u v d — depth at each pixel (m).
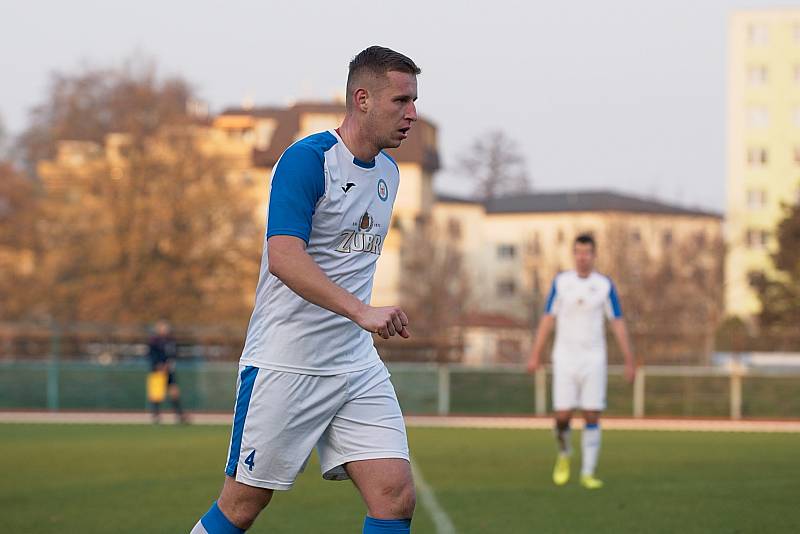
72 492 33.75
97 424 73.88
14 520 27.64
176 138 151.50
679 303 194.00
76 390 93.25
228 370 92.56
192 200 150.12
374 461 14.58
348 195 14.41
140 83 153.12
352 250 14.65
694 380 86.69
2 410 93.56
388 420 14.81
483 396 88.19
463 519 27.64
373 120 14.30
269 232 13.88
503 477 38.41
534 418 85.81
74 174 150.25
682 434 64.38
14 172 160.62
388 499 14.48
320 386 14.54
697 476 38.75
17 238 153.00
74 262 148.62
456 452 50.06
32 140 155.12
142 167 150.00
